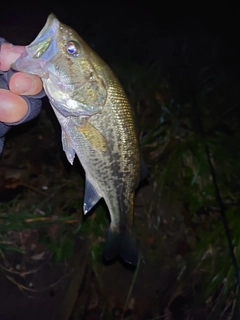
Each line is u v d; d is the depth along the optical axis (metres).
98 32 1.02
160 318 0.53
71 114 0.34
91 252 0.56
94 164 0.35
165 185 0.62
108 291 0.54
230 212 0.58
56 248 0.55
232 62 0.81
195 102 0.68
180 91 0.71
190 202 0.60
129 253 0.40
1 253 0.54
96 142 0.35
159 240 0.58
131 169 0.37
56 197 0.60
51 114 0.63
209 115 0.70
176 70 0.75
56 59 0.32
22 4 1.22
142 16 1.12
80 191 0.61
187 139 0.64
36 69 0.32
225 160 0.62
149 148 0.65
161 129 0.66
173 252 0.58
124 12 1.15
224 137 0.64
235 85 0.74
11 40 1.03
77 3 1.22
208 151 0.62
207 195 0.60
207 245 0.56
